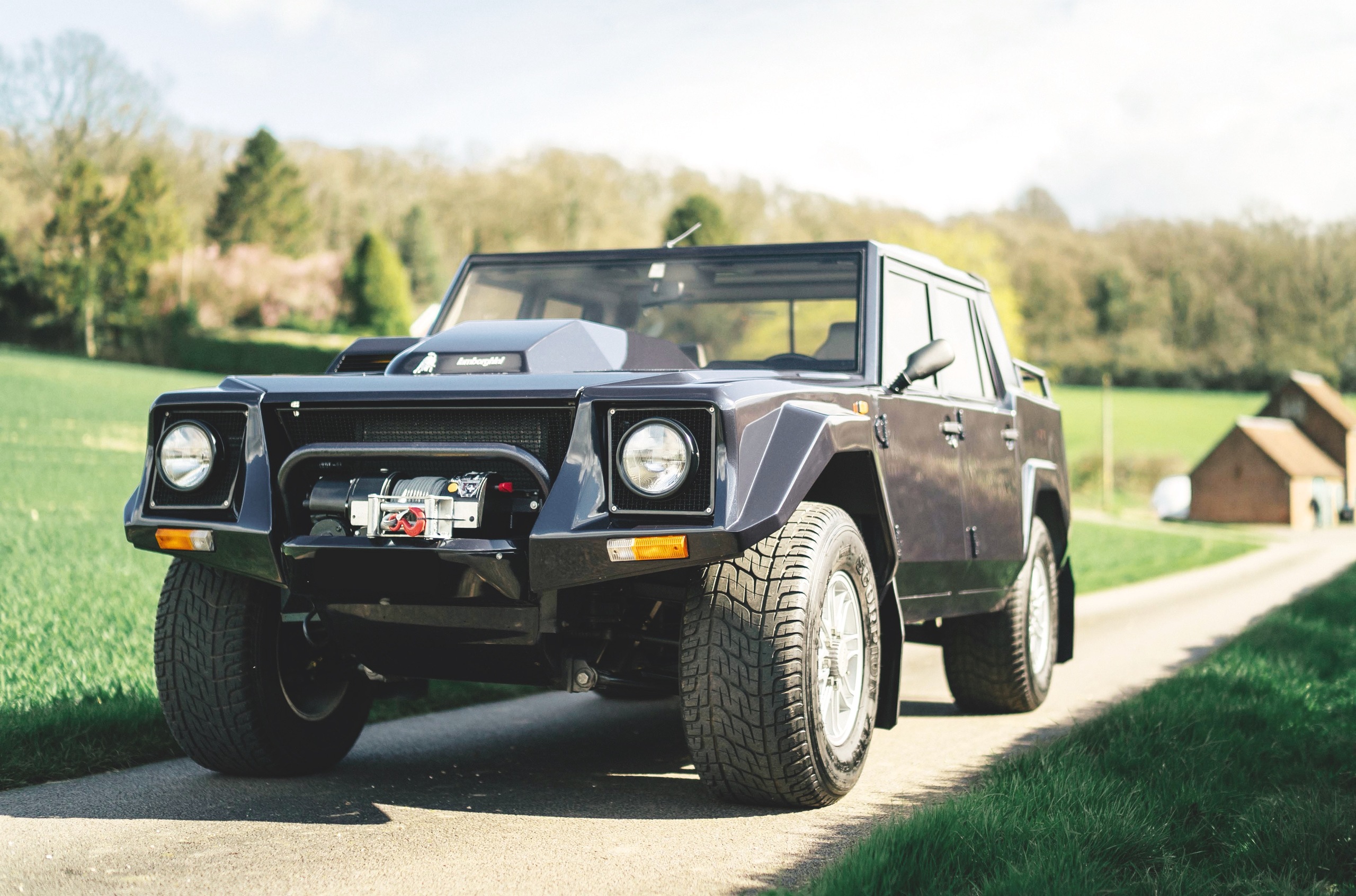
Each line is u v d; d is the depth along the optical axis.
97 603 8.49
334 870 2.93
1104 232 105.69
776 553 3.46
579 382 3.33
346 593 3.43
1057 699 6.18
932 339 4.95
